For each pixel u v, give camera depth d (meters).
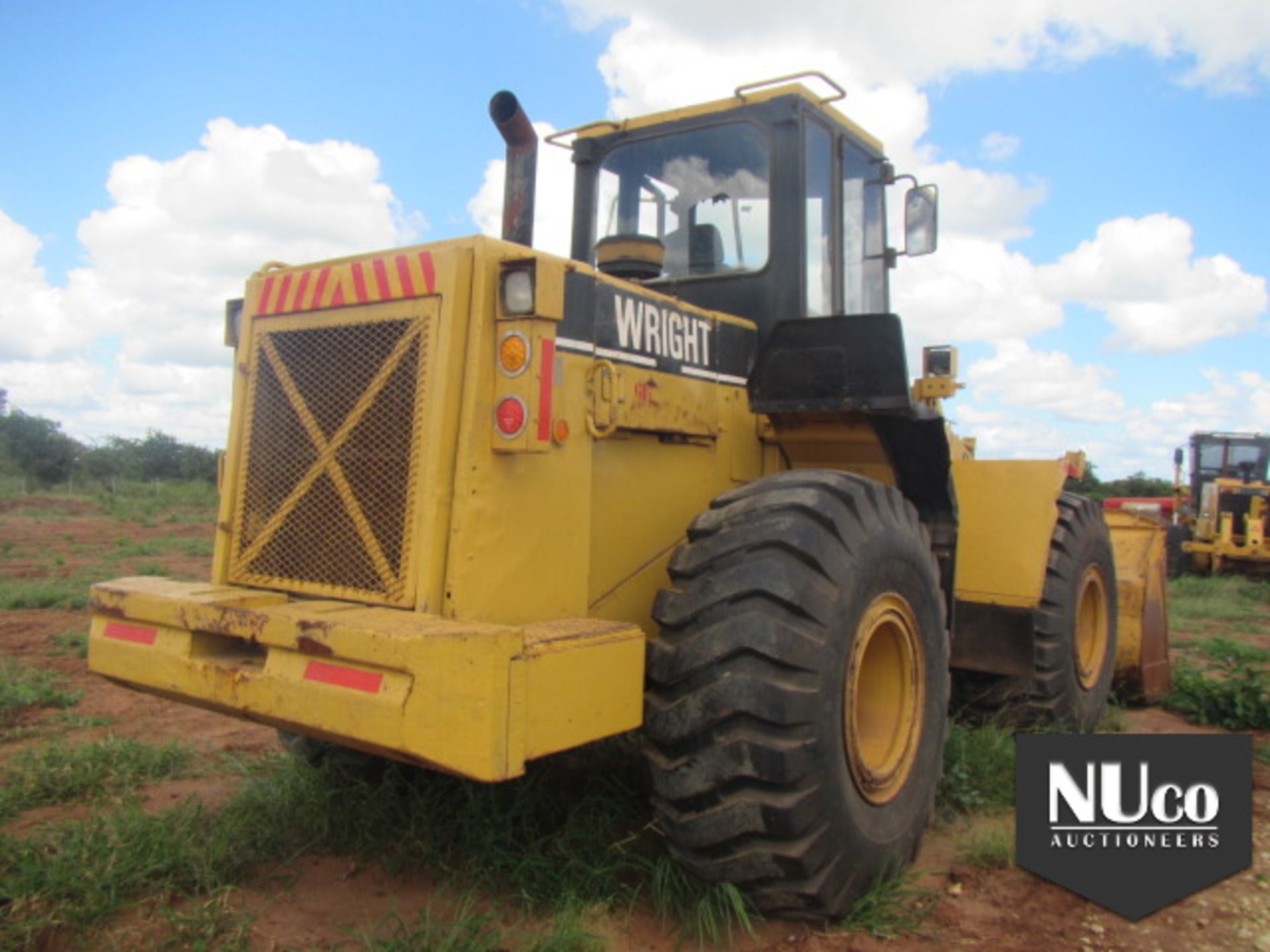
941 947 2.90
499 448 2.86
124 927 2.87
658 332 3.55
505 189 3.66
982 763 4.30
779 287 4.11
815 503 3.05
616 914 2.99
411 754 2.51
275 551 3.25
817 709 2.82
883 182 5.00
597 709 2.74
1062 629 4.88
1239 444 18.42
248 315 3.41
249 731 5.01
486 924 2.83
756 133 4.25
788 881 2.83
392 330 3.01
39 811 3.82
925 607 3.52
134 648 3.16
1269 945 2.96
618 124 4.62
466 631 2.49
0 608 8.88
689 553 3.08
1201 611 12.00
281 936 2.85
